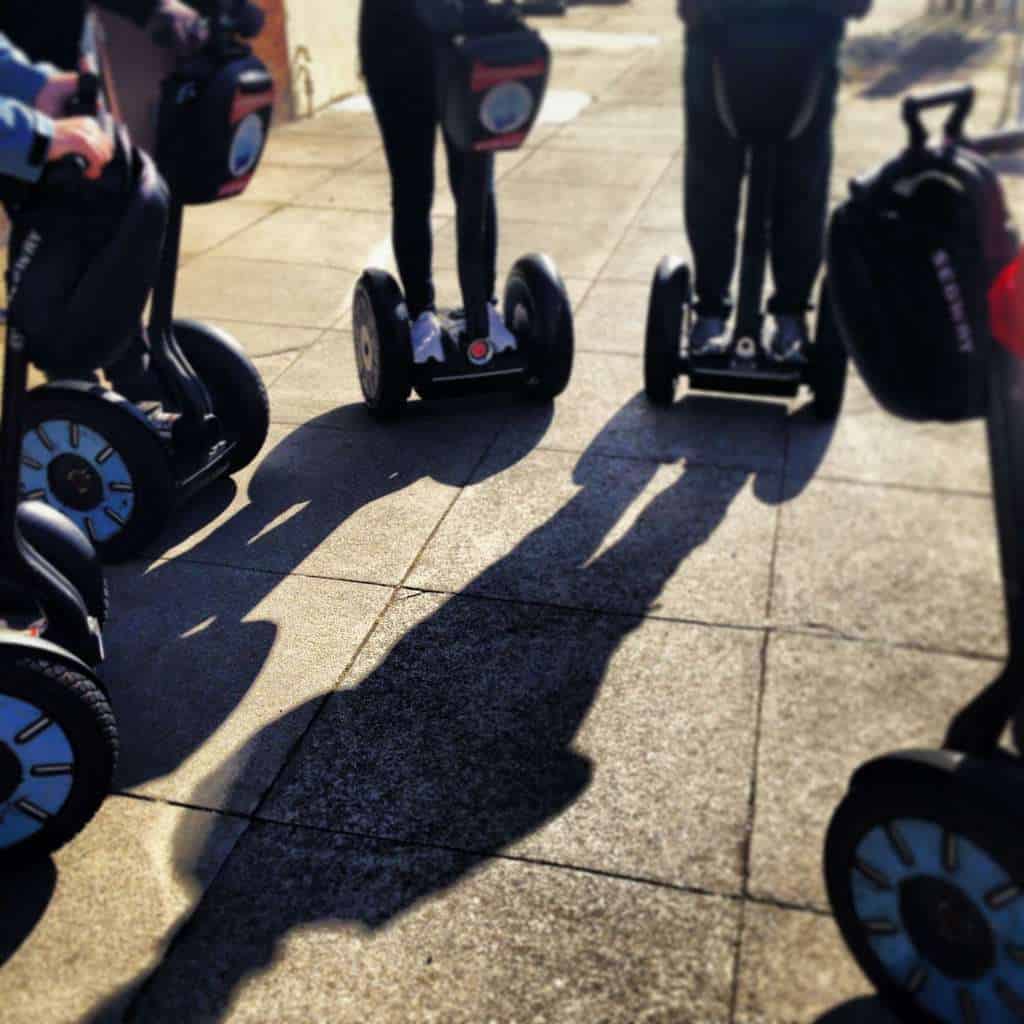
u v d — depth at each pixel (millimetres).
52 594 2389
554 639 2846
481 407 4055
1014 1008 1681
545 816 2338
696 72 3395
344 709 2637
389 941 2074
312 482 3594
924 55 7555
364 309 3836
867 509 3311
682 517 3338
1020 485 1674
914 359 1944
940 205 1883
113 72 6512
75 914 2143
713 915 2109
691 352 3869
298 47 8414
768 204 3475
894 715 2521
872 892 1820
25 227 2248
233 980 2010
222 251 5707
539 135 7746
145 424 3016
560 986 1985
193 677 2752
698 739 2518
